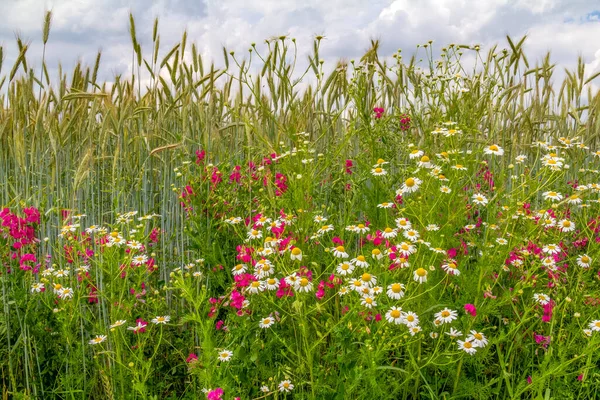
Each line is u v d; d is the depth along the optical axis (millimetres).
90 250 3148
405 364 2836
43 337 3035
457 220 3166
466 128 3594
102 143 3834
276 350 2771
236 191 4051
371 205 3740
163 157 4785
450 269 2627
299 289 2361
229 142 5242
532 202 4367
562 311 2752
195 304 2418
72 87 4254
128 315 2951
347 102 3955
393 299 2668
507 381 2443
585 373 2461
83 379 2986
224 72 4391
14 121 3635
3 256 3184
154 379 3074
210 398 2150
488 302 2822
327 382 2416
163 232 4211
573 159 4910
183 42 4461
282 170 3906
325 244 3506
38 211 3248
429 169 3141
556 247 2848
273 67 4031
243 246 3121
